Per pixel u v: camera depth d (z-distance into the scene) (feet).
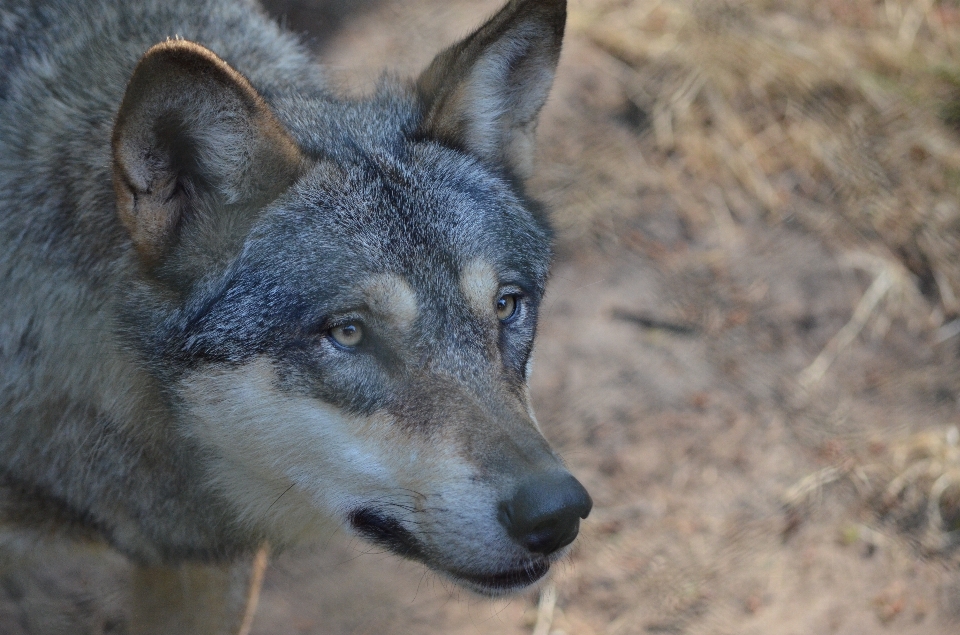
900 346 44.98
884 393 43.47
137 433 24.52
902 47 54.44
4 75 25.31
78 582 34.53
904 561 38.40
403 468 21.81
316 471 23.03
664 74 51.88
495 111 26.99
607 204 47.78
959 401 43.24
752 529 39.04
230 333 22.49
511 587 21.89
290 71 29.09
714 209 48.42
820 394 43.21
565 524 20.59
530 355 25.67
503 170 27.35
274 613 34.94
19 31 25.79
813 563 38.09
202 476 24.77
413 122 25.93
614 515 39.09
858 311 45.62
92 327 23.88
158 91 21.04
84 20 26.58
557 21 26.78
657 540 38.52
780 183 49.42
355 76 38.63
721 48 52.90
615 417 41.73
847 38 54.90
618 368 43.11
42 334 24.16
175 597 29.63
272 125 22.39
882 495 40.24
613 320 44.55
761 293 45.93
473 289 23.17
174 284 22.90
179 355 22.82
